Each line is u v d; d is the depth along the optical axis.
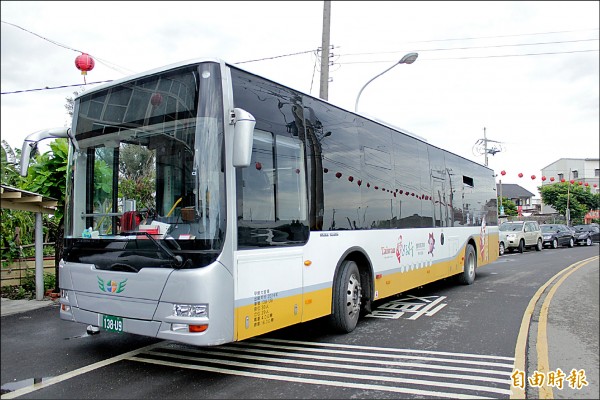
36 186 9.35
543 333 6.55
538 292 10.39
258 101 5.04
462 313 7.95
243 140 4.28
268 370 4.98
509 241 23.92
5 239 10.55
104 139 5.21
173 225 4.47
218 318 4.28
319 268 5.76
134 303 4.58
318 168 5.92
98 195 5.19
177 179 4.56
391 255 7.61
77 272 5.12
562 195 48.97
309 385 4.54
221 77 4.59
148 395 4.29
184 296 4.26
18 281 10.48
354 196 6.67
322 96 14.61
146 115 4.89
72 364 5.20
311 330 6.70
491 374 4.86
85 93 5.50
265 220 4.93
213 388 4.46
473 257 11.99
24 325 7.17
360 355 5.51
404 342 6.07
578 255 22.31
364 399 4.20
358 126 7.01
